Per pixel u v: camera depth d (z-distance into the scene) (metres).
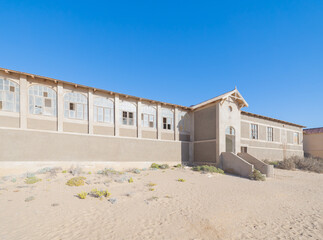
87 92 17.64
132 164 19.22
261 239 5.89
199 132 23.20
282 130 31.80
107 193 9.83
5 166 13.52
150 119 21.33
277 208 8.84
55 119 15.93
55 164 15.36
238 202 9.53
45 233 5.98
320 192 12.18
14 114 14.36
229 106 22.03
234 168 18.66
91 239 5.68
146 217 7.43
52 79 15.63
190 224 6.86
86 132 17.23
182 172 17.81
